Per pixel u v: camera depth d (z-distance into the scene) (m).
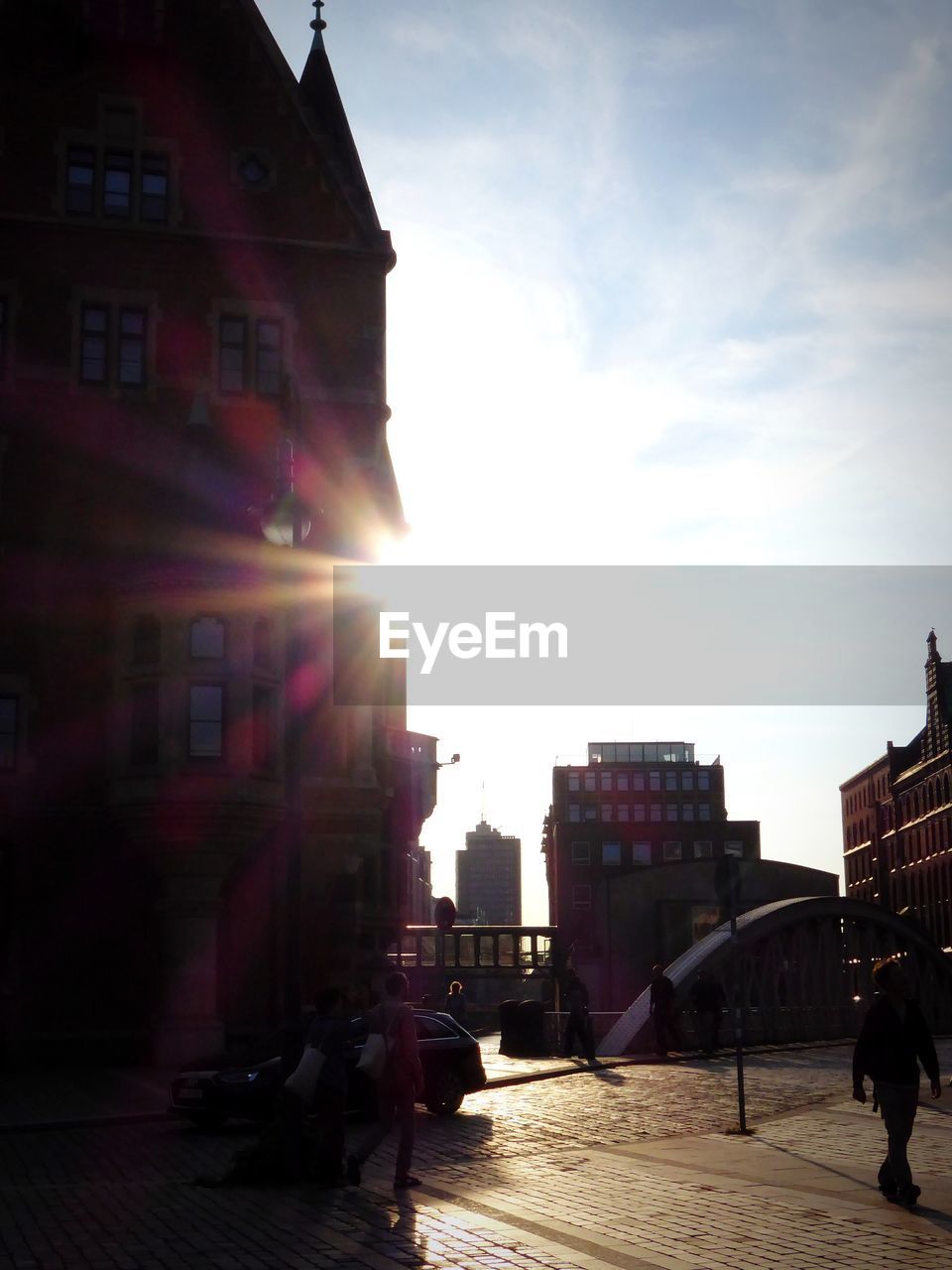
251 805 29.31
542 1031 32.75
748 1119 19.25
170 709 29.36
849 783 132.38
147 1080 26.47
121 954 29.94
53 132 32.97
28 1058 29.11
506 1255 10.23
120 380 32.28
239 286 33.22
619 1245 10.50
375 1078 13.67
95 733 30.61
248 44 34.34
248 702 29.70
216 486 31.77
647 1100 22.09
